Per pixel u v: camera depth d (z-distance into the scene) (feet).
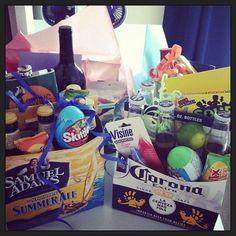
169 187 1.91
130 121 1.85
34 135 1.80
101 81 2.55
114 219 2.06
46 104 1.85
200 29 5.40
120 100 2.35
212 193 1.85
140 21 5.63
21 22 2.91
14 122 1.74
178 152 1.82
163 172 1.89
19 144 1.69
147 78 2.67
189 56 5.60
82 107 1.82
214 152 1.82
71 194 1.94
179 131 1.89
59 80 2.24
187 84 1.95
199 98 1.87
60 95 2.03
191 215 1.95
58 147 1.77
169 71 2.35
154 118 1.97
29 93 1.87
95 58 2.72
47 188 1.86
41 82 1.92
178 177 1.85
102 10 2.66
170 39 5.61
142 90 2.25
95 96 2.22
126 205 2.07
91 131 1.85
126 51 2.99
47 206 1.92
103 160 1.95
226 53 5.67
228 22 5.42
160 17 5.66
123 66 2.73
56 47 2.63
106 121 2.32
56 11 3.01
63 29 2.17
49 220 1.99
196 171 1.81
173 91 1.98
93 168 1.92
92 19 2.67
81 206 2.03
